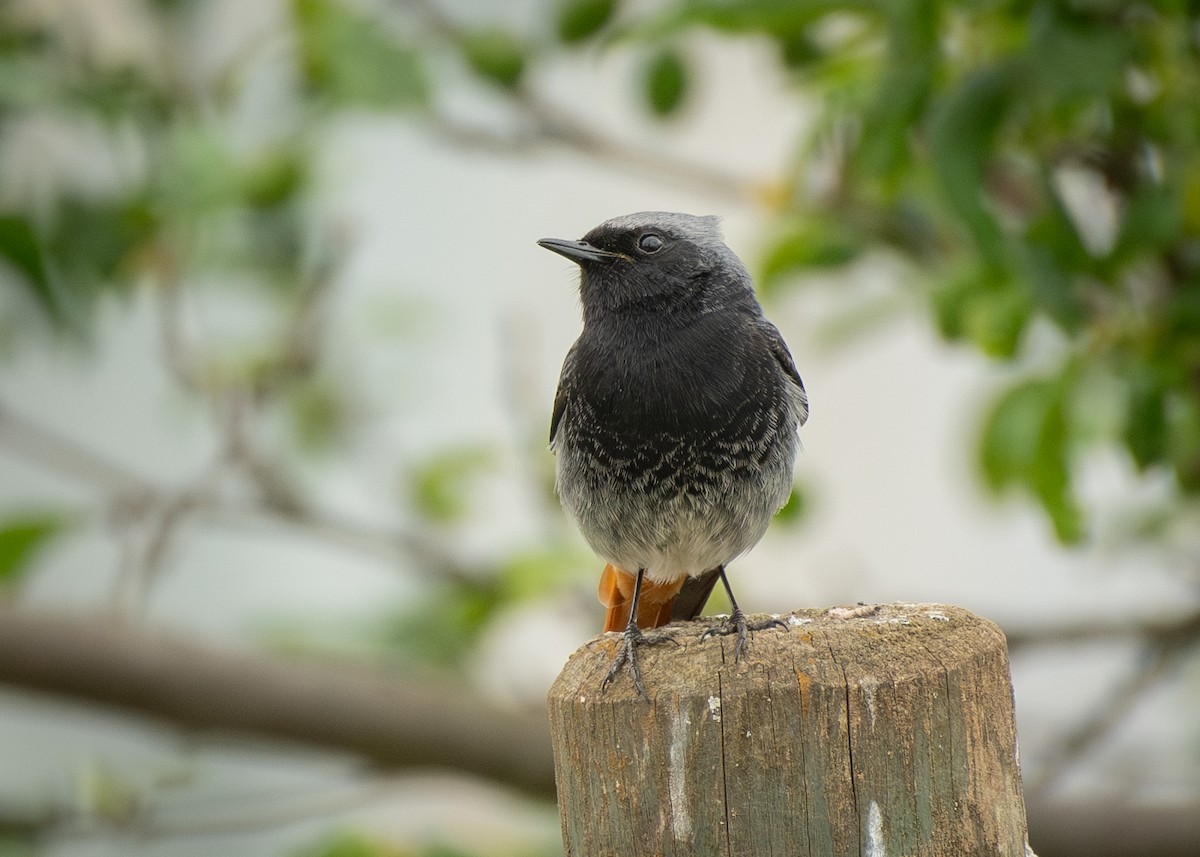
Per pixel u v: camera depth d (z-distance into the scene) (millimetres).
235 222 12422
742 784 5781
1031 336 10258
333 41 10359
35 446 13336
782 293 11148
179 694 10891
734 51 18250
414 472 13211
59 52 11773
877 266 11352
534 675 14805
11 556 11398
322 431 14055
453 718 11266
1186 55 9016
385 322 14102
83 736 16344
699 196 12586
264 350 12656
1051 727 13469
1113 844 10805
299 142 11719
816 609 6703
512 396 12984
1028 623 12000
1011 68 8305
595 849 6016
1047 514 9203
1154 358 9141
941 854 5703
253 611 15078
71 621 10844
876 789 5703
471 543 14914
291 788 15062
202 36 12461
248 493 13875
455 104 14750
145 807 11586
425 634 12891
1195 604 11672
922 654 5902
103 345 14734
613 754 5965
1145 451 9000
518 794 11352
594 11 11422
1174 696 14844
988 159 8461
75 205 11141
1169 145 9203
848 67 10156
